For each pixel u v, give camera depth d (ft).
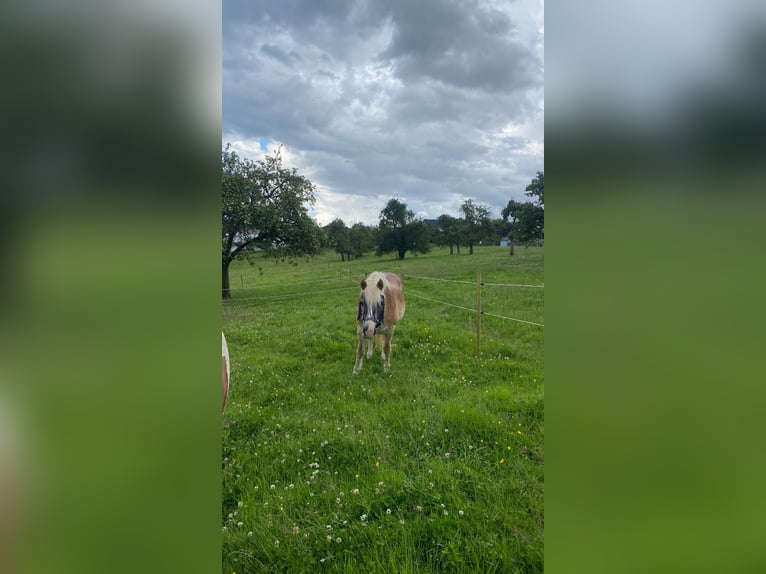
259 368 23.90
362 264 113.91
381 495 10.32
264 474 11.96
